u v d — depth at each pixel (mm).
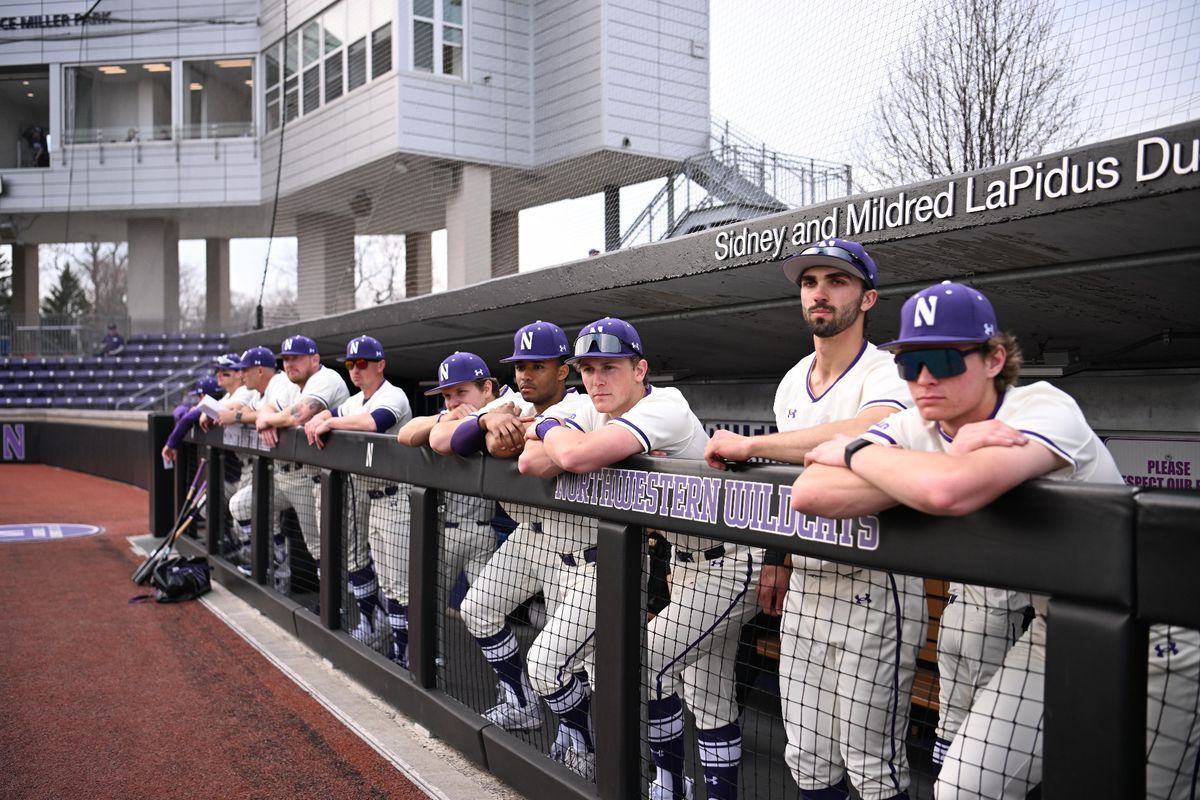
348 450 4090
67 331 19812
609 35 9180
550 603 3129
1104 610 1442
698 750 2721
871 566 1805
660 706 2635
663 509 2311
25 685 4043
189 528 7016
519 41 10680
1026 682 1758
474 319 4812
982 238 2322
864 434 1930
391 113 12148
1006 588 1573
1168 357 3170
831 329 2246
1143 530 1388
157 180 18516
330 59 13961
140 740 3391
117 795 2924
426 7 11695
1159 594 1370
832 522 1885
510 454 2902
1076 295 2621
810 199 4398
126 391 17734
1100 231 2172
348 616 4621
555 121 10195
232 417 5559
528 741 3201
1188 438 3156
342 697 3836
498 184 11227
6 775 3080
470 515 3717
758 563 2590
